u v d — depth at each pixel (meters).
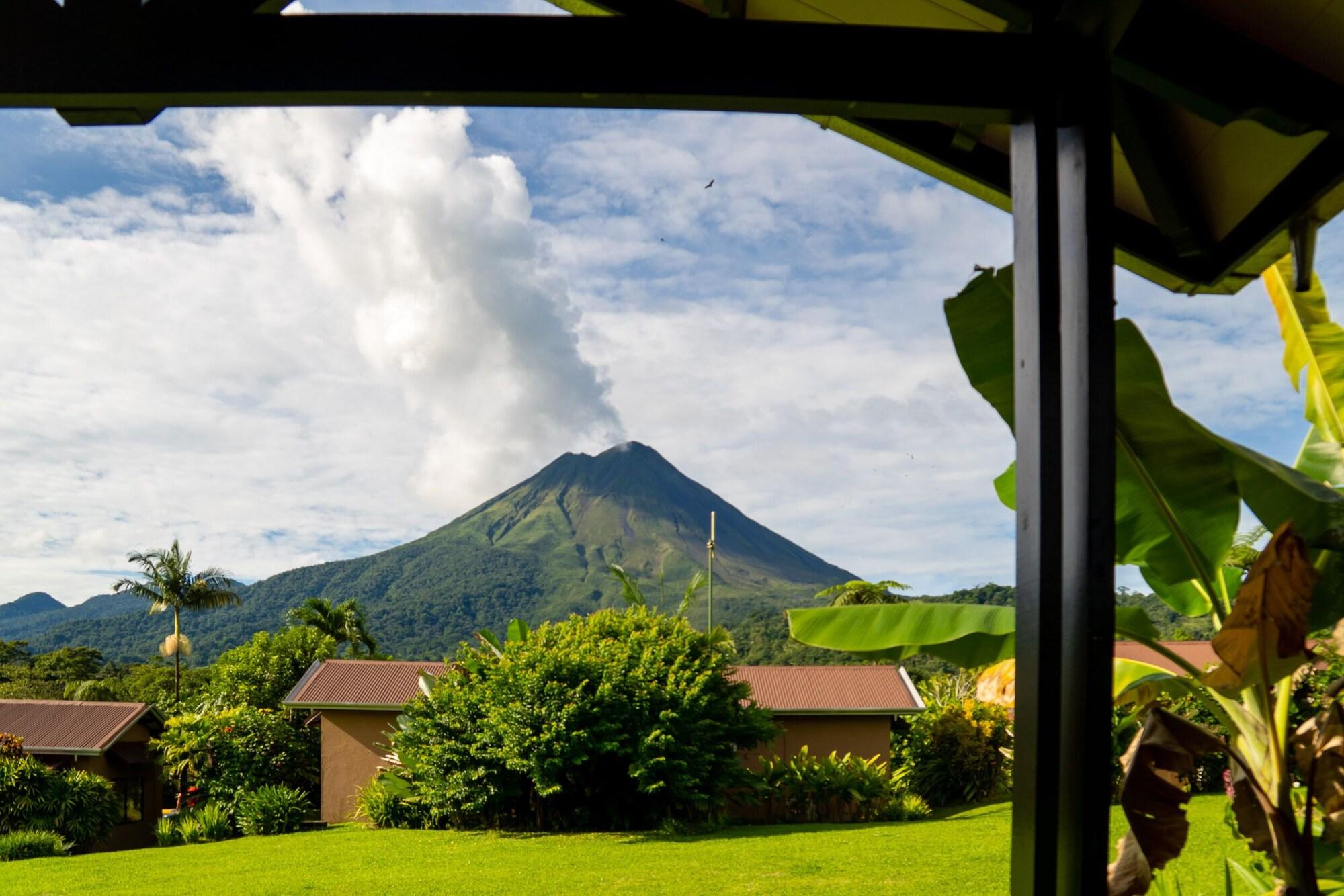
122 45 2.26
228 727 24.05
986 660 3.88
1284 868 3.61
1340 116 2.50
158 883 13.09
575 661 17.45
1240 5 2.41
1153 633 3.80
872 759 20.00
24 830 19.80
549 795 17.50
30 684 56.34
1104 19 2.24
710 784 17.84
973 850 12.55
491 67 2.27
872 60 2.30
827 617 4.06
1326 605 3.62
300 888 11.84
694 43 2.28
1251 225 3.37
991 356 3.76
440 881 11.95
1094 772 2.19
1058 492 2.30
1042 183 2.33
